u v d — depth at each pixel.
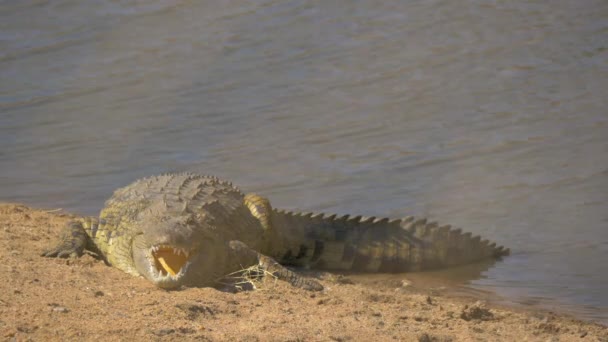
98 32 78.75
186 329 24.36
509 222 43.19
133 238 32.25
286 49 73.69
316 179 49.56
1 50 74.88
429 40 74.56
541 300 33.75
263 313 27.28
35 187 48.75
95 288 28.58
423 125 57.88
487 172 49.94
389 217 43.94
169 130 58.34
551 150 52.62
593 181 47.69
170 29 79.19
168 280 29.38
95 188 48.75
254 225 36.31
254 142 55.88
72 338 22.97
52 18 81.94
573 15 78.44
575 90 62.91
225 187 37.38
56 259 32.22
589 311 32.28
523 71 67.19
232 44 75.12
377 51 72.50
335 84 66.19
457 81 65.75
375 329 26.36
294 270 37.44
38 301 26.17
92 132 58.19
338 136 56.41
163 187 35.28
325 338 24.80
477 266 38.75
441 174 49.91
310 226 38.94
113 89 66.56
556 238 41.06
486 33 75.31
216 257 32.16
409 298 31.78
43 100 64.50
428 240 39.03
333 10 82.06
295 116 60.25
